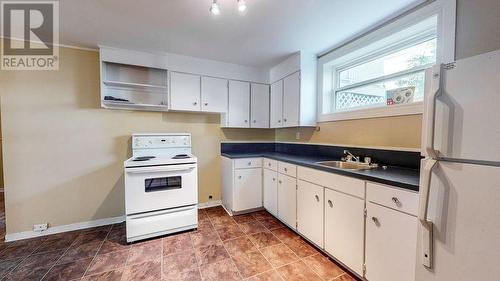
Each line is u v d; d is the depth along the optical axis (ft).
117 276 5.39
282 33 6.95
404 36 6.17
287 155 9.45
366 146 6.89
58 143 7.77
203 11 5.65
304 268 5.67
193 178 7.98
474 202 2.82
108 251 6.53
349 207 5.30
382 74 6.98
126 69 8.68
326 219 6.05
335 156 8.02
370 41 6.70
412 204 3.91
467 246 2.89
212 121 10.60
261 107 10.77
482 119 2.73
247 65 10.30
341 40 7.47
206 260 6.06
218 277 5.34
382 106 6.52
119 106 8.36
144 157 8.46
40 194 7.59
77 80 7.96
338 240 5.65
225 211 9.95
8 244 6.96
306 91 8.67
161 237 7.42
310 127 9.38
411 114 5.67
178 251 6.52
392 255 4.30
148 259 6.11
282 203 8.23
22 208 7.38
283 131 11.38
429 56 5.69
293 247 6.72
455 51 4.73
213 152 10.68
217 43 7.72
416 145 5.59
